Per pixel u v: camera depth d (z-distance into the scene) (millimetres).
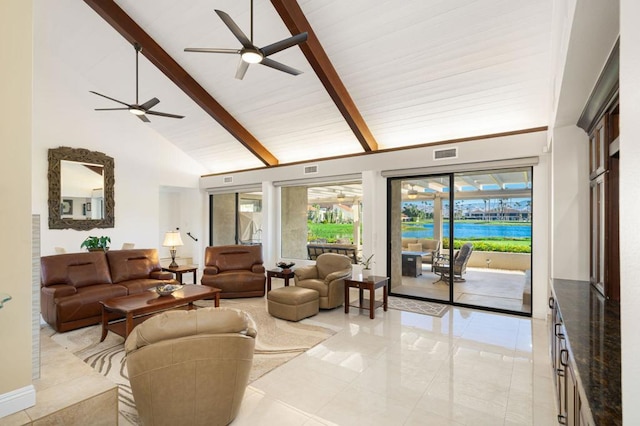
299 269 5105
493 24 3391
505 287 5629
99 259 4664
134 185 6910
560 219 3186
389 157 5535
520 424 2193
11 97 1811
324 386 2654
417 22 3586
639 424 602
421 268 5539
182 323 1899
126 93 6121
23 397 1799
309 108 5348
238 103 5672
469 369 2955
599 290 2604
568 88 2400
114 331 3428
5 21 1801
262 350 3338
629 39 669
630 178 659
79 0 4371
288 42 3102
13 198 1813
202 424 1971
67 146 5938
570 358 1510
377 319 4355
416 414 2299
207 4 3961
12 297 1791
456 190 5266
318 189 6879
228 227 8406
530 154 4348
